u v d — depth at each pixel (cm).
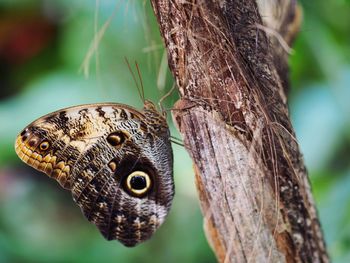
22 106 61
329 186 52
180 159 58
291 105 55
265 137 33
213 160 34
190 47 33
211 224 34
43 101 60
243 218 34
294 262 34
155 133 41
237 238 34
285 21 40
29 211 68
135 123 40
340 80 54
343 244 46
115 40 56
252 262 34
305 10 52
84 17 59
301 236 35
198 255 60
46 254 64
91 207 41
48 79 61
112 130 40
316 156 54
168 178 41
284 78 39
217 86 33
